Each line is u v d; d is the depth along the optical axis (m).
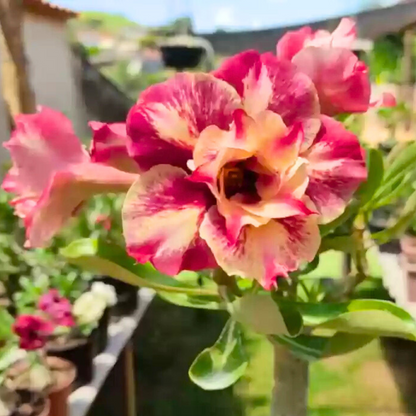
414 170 0.18
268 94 0.14
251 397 0.55
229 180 0.14
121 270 0.17
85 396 0.46
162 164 0.14
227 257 0.13
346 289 0.18
